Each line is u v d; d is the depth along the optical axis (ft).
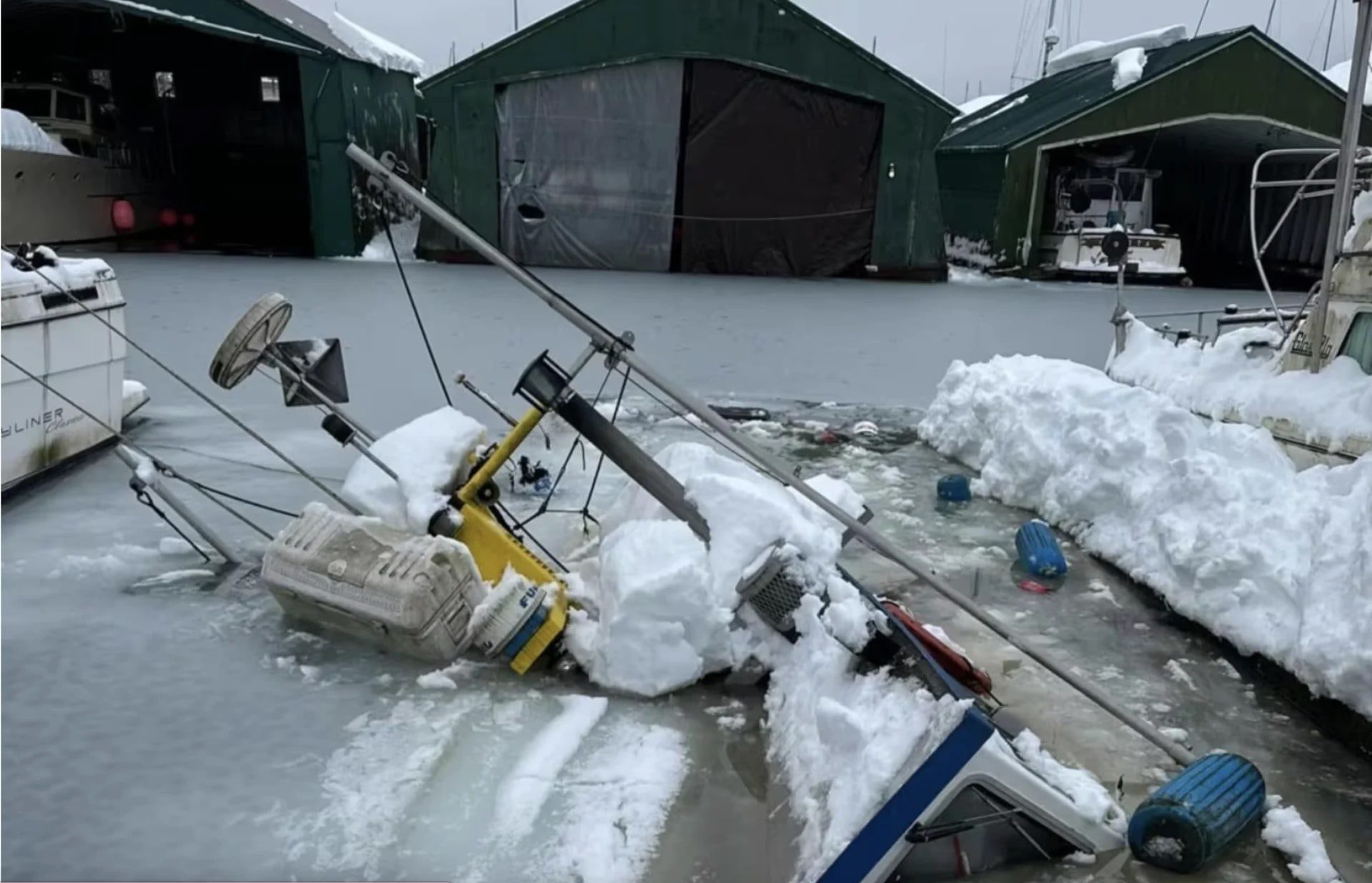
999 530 18.89
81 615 13.09
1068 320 46.14
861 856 8.18
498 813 9.41
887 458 23.93
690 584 11.79
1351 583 11.84
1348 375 16.26
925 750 8.37
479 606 12.02
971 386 23.89
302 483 19.21
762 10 59.16
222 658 12.12
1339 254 16.93
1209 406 19.20
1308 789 10.69
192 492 18.24
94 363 19.53
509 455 13.01
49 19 70.74
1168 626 14.67
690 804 9.84
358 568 12.02
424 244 62.34
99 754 10.00
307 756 10.16
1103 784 10.63
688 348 36.42
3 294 16.34
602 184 62.69
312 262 59.47
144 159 74.02
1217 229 86.94
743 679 12.17
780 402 29.25
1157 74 64.80
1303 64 65.57
